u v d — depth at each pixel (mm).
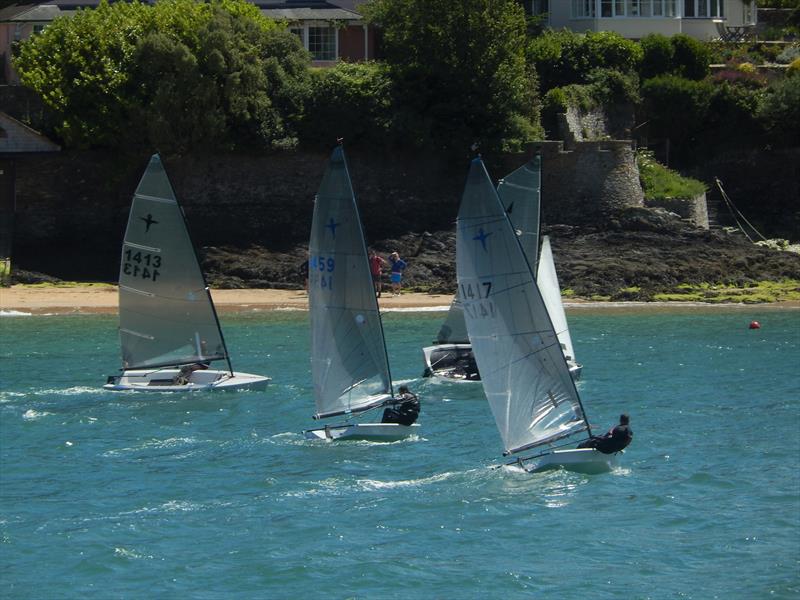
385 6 171750
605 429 88625
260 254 161000
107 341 123375
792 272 159375
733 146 191500
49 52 160750
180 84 158375
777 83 190250
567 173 168625
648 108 190500
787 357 116062
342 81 165750
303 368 111125
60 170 162000
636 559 64000
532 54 187875
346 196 81500
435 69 168375
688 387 103125
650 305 149250
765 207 188250
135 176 163000
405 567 62812
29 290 150500
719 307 147625
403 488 75188
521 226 101062
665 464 80250
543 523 69188
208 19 163625
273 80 165625
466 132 168000
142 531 67750
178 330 100500
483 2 167625
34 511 71125
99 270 158500
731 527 68562
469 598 59375
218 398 98938
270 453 82938
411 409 85938
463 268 74250
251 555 64375
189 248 99312
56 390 101562
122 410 95062
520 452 74750
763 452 82938
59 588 60219
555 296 104438
